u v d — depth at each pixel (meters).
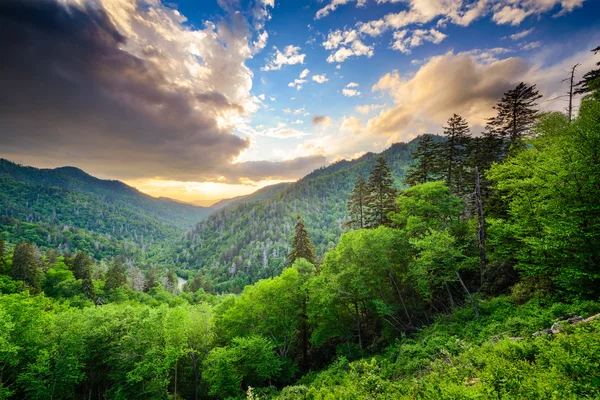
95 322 30.86
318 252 146.25
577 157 13.59
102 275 100.81
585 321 9.70
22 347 26.08
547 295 14.99
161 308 28.75
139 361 26.53
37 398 24.67
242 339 24.06
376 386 10.39
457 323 17.41
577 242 13.68
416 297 24.91
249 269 147.88
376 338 25.19
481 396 6.48
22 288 55.50
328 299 23.58
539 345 8.69
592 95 18.03
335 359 24.98
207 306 36.00
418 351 15.36
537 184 15.30
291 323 27.39
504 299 17.50
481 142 29.08
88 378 29.80
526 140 23.06
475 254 22.75
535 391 6.14
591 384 6.09
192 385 31.52
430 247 18.61
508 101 26.72
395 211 30.73
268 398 19.38
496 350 9.73
